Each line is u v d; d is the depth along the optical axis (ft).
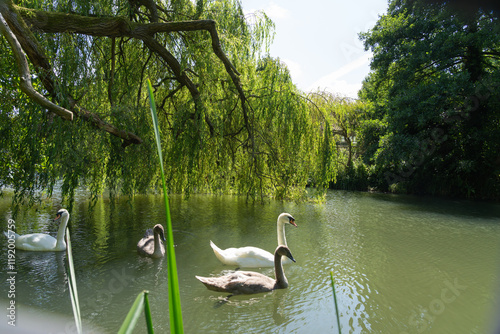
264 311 18.08
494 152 65.87
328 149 43.83
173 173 38.52
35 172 25.54
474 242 32.35
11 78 23.65
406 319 17.43
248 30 39.09
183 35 35.22
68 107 24.13
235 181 44.70
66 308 17.62
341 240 32.19
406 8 69.26
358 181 82.02
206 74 34.58
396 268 24.80
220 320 17.11
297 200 45.55
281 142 42.24
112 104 30.58
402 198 66.95
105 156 29.27
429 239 33.24
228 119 40.47
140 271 22.91
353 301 19.40
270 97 38.09
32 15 22.99
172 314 1.80
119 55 34.86
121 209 43.88
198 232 33.71
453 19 58.34
